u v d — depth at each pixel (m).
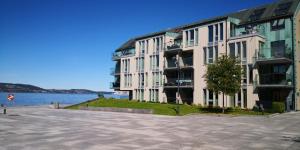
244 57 35.78
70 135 15.77
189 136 15.46
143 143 13.34
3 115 29.48
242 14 41.00
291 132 16.97
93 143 13.31
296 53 33.66
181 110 33.50
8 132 16.88
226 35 37.81
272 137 15.09
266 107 32.66
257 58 34.19
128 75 54.91
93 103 43.94
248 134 16.19
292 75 33.38
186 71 44.31
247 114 29.33
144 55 51.34
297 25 34.59
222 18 38.34
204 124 21.27
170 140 14.16
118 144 13.07
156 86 48.50
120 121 23.59
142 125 20.61
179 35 47.03
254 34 34.72
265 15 36.94
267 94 35.34
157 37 48.88
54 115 30.08
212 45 39.56
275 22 35.44
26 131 17.33
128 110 35.06
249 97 34.84
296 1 35.56
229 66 30.44
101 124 21.27
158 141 13.88
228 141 13.88
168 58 47.47
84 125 20.58
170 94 46.88
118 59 58.16
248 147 12.41
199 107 36.50
